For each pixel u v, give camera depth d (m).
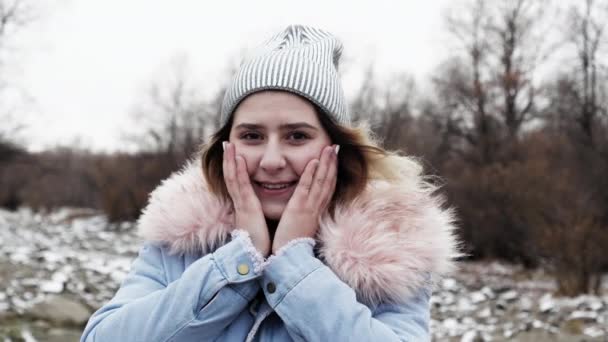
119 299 1.59
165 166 23.36
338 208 1.64
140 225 1.71
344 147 1.70
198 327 1.46
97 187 23.69
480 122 25.83
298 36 1.74
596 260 9.82
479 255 14.78
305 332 1.45
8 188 26.62
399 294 1.55
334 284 1.49
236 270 1.49
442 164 20.52
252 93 1.61
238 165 1.59
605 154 16.39
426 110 28.12
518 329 6.86
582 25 24.47
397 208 1.63
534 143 20.42
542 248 11.41
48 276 7.27
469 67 27.69
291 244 1.53
